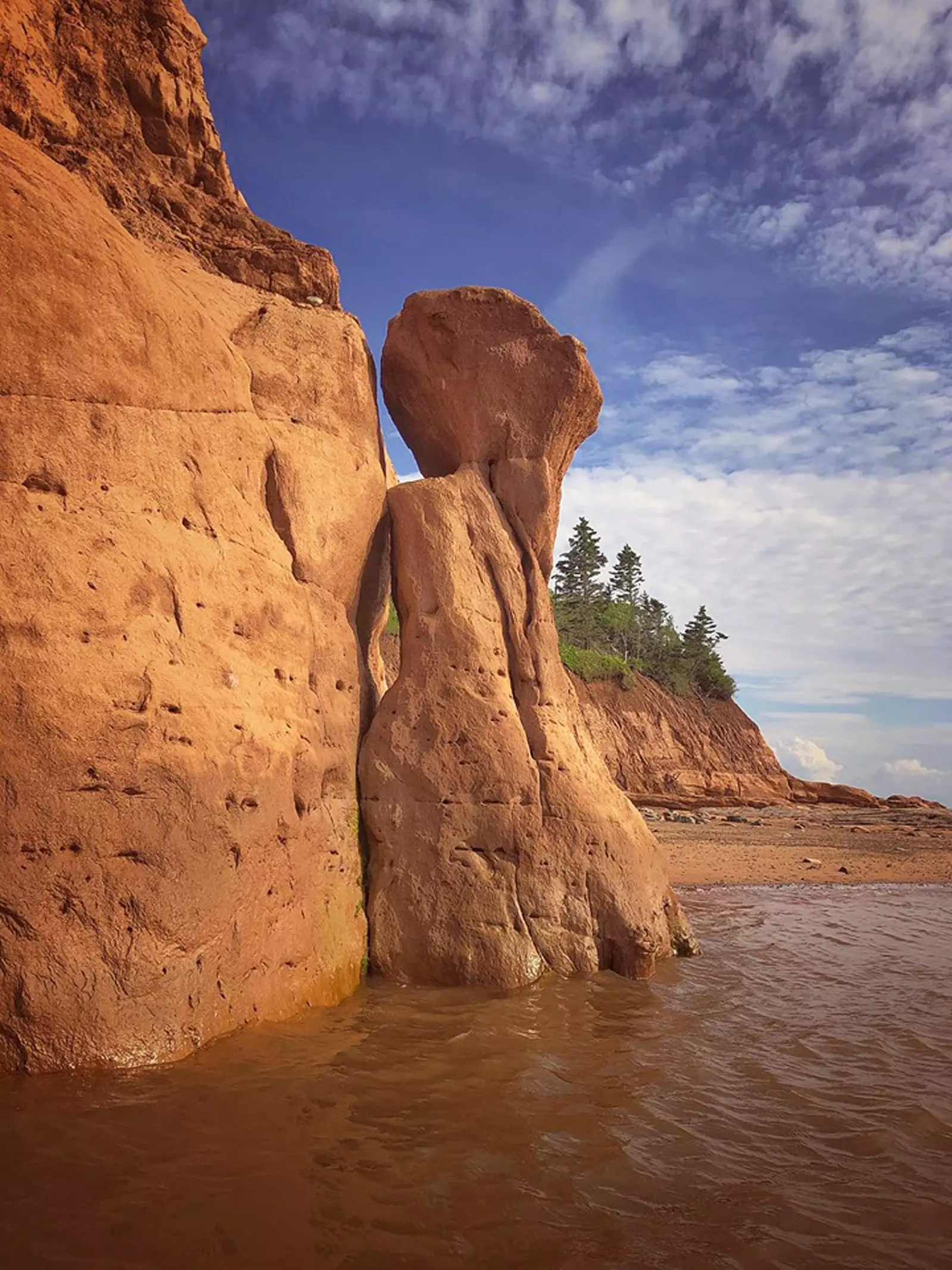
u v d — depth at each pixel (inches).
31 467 251.6
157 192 423.5
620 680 2159.2
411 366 478.6
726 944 478.0
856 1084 262.2
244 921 268.2
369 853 366.9
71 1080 215.9
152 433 286.8
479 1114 224.7
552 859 377.7
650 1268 160.1
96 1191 170.7
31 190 268.2
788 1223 178.4
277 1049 257.4
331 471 385.4
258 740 287.0
